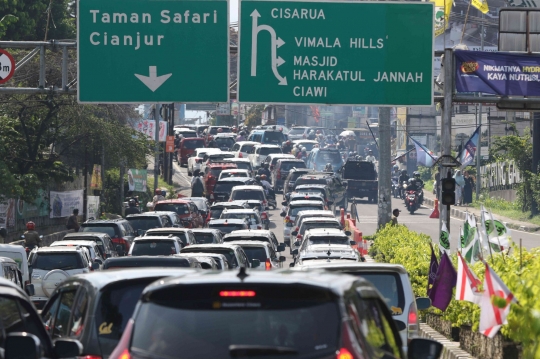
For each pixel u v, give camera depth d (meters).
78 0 55.00
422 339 17.30
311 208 104.75
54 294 23.50
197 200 121.94
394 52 54.41
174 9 55.00
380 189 93.25
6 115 92.94
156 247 55.62
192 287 13.17
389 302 28.89
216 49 55.00
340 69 54.31
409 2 54.34
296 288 13.09
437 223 122.19
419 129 197.62
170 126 167.12
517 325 21.31
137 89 55.00
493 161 158.00
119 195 131.88
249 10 54.28
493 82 53.41
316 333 12.80
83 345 19.91
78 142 109.50
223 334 12.90
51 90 56.38
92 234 69.69
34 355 14.66
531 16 53.62
